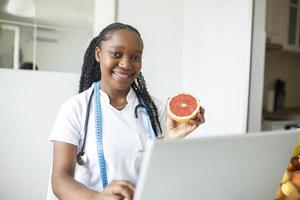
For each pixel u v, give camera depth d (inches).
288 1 123.2
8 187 72.6
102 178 35.1
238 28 83.0
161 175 18.2
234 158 20.3
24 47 72.5
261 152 21.5
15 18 71.2
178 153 18.1
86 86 44.8
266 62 133.6
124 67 35.6
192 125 33.7
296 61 148.3
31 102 73.8
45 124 75.7
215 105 90.0
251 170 21.7
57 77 76.2
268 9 114.2
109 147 35.7
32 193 75.2
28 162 74.4
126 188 21.5
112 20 81.3
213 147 19.0
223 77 87.3
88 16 78.5
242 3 81.7
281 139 22.1
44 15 74.0
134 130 37.7
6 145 71.7
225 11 86.3
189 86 98.1
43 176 76.2
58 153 34.1
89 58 43.8
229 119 85.7
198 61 95.0
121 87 37.4
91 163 35.6
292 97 147.8
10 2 70.5
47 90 75.4
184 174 18.9
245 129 81.6
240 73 82.5
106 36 36.5
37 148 75.2
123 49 35.5
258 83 83.6
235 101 84.0
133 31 36.8
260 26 82.9
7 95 71.1
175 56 97.7
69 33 76.9
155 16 91.7
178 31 97.7
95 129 36.4
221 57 87.7
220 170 20.1
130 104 39.8
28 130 73.9
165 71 95.5
